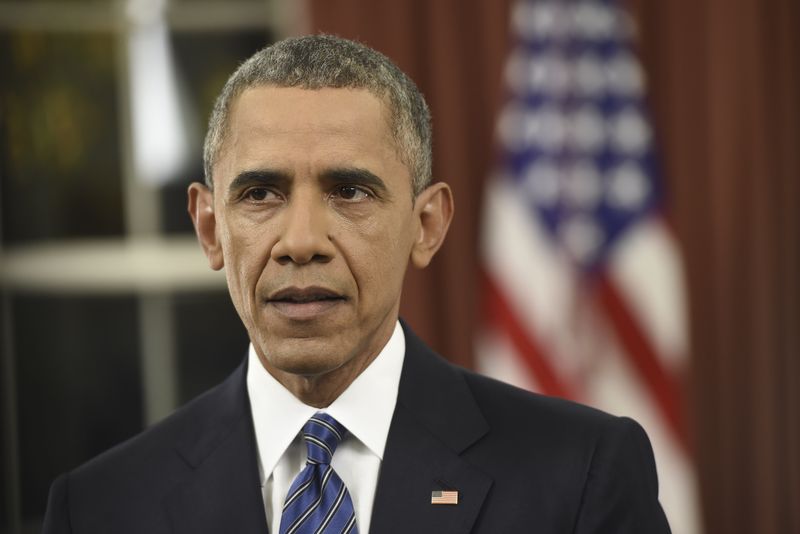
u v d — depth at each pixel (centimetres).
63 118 1011
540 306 892
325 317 346
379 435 381
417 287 906
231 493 382
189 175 1020
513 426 392
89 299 1017
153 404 1020
